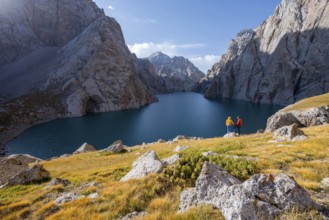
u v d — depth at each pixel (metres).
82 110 153.75
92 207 11.62
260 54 199.75
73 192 15.19
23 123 118.19
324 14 154.25
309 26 162.62
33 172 22.64
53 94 164.62
